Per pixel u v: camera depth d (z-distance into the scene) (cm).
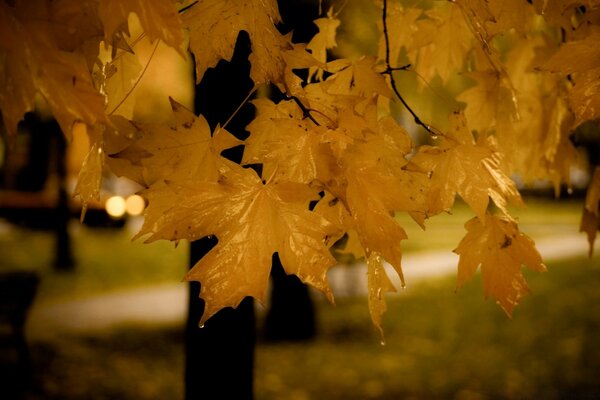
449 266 1870
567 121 266
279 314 1005
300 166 152
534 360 888
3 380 721
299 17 407
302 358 895
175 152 156
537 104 275
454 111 190
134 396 713
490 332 1064
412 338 1023
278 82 160
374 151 152
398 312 1231
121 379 768
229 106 268
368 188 150
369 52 479
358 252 216
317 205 163
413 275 1698
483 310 1255
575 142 285
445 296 1405
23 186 2875
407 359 896
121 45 142
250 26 160
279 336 1003
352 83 185
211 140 157
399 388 763
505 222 185
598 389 759
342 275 1584
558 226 3084
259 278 146
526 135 279
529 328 1092
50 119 1423
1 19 121
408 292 1447
